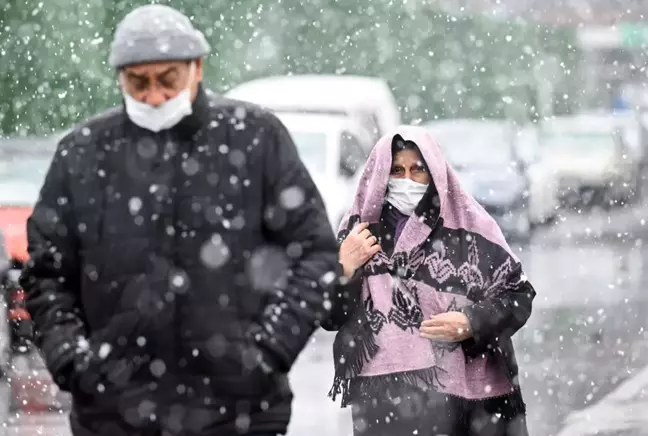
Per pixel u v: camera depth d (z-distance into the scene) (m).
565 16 82.81
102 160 9.33
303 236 9.29
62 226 9.42
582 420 18.48
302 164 9.41
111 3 51.12
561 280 34.16
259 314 9.23
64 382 9.27
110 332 9.17
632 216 55.97
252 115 9.38
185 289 9.12
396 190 12.32
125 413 9.14
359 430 12.20
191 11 56.38
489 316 12.03
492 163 50.00
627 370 22.11
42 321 9.43
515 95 76.31
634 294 31.20
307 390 20.14
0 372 21.89
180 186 9.21
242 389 9.10
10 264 23.14
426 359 12.03
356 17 65.00
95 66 50.88
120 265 9.18
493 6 75.69
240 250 9.20
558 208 58.91
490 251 12.23
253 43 57.69
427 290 12.17
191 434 9.10
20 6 50.66
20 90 50.72
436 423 12.04
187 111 9.18
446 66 72.75
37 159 30.91
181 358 9.12
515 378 12.26
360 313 12.20
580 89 87.19
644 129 63.06
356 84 41.84
